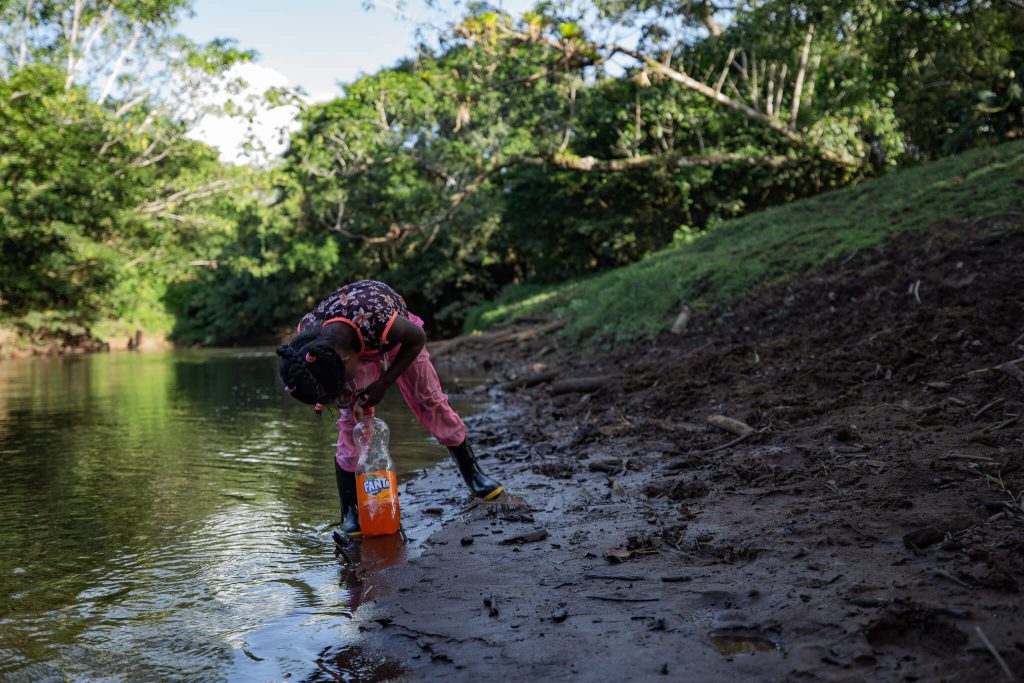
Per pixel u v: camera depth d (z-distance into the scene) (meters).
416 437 6.60
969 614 2.32
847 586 2.65
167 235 29.17
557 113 23.45
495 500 4.32
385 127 26.88
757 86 23.98
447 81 22.05
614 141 26.11
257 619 2.85
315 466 5.68
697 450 5.15
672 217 26.52
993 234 8.55
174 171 29.42
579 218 27.27
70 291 27.77
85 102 25.05
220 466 5.70
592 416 7.02
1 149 23.34
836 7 17.05
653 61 20.64
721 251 13.55
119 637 2.71
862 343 6.81
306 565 3.45
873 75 19.72
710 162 23.47
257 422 8.12
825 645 2.28
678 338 10.45
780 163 23.38
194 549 3.70
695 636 2.46
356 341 3.73
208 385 13.21
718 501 3.90
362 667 2.44
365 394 3.82
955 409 4.91
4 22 26.02
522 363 13.00
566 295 18.06
